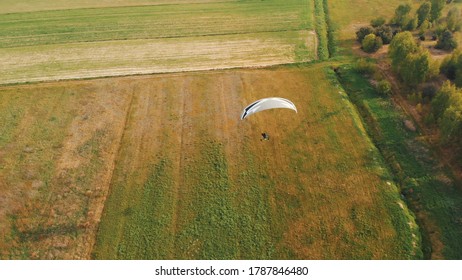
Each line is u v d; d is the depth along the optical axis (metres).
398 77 33.66
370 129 28.47
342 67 35.97
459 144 25.64
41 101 32.28
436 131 27.38
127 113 30.70
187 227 21.75
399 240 20.50
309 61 37.69
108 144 27.59
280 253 20.31
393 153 26.09
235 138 27.62
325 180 24.09
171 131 28.58
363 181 23.91
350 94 32.38
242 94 32.44
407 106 30.17
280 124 28.72
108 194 23.83
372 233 20.91
